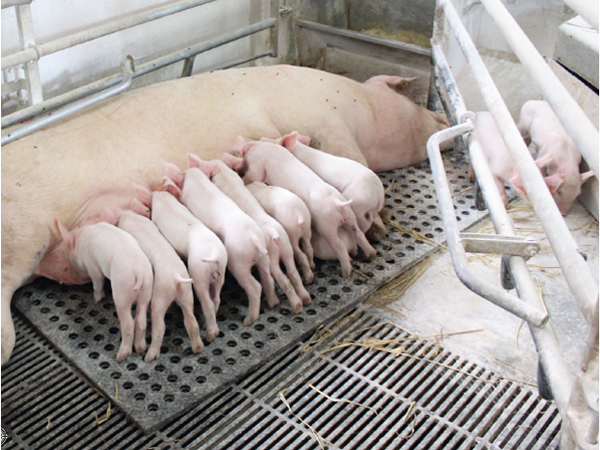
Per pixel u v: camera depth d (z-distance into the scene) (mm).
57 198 2631
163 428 2094
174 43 3822
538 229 3162
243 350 2375
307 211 2609
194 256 2332
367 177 2758
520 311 1600
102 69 3502
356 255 2900
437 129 3697
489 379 2287
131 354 2354
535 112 3355
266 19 4133
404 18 4094
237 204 2627
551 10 3482
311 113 3221
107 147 2773
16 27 3016
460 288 2748
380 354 2408
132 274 2242
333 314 2557
